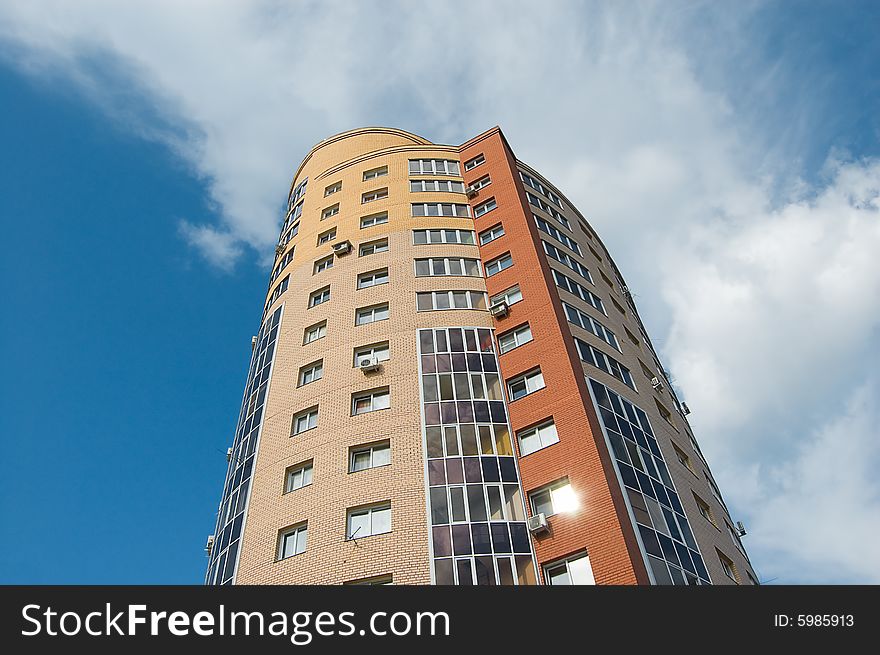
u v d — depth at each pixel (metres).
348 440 30.62
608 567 24.20
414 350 33.88
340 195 46.28
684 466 34.06
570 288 38.34
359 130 55.38
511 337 34.28
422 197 44.03
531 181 47.25
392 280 38.03
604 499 26.03
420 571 25.27
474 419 30.64
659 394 38.06
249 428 35.00
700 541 29.42
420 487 28.14
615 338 37.75
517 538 26.30
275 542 28.19
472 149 47.72
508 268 37.62
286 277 42.47
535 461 28.69
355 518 27.86
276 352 37.34
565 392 30.28
